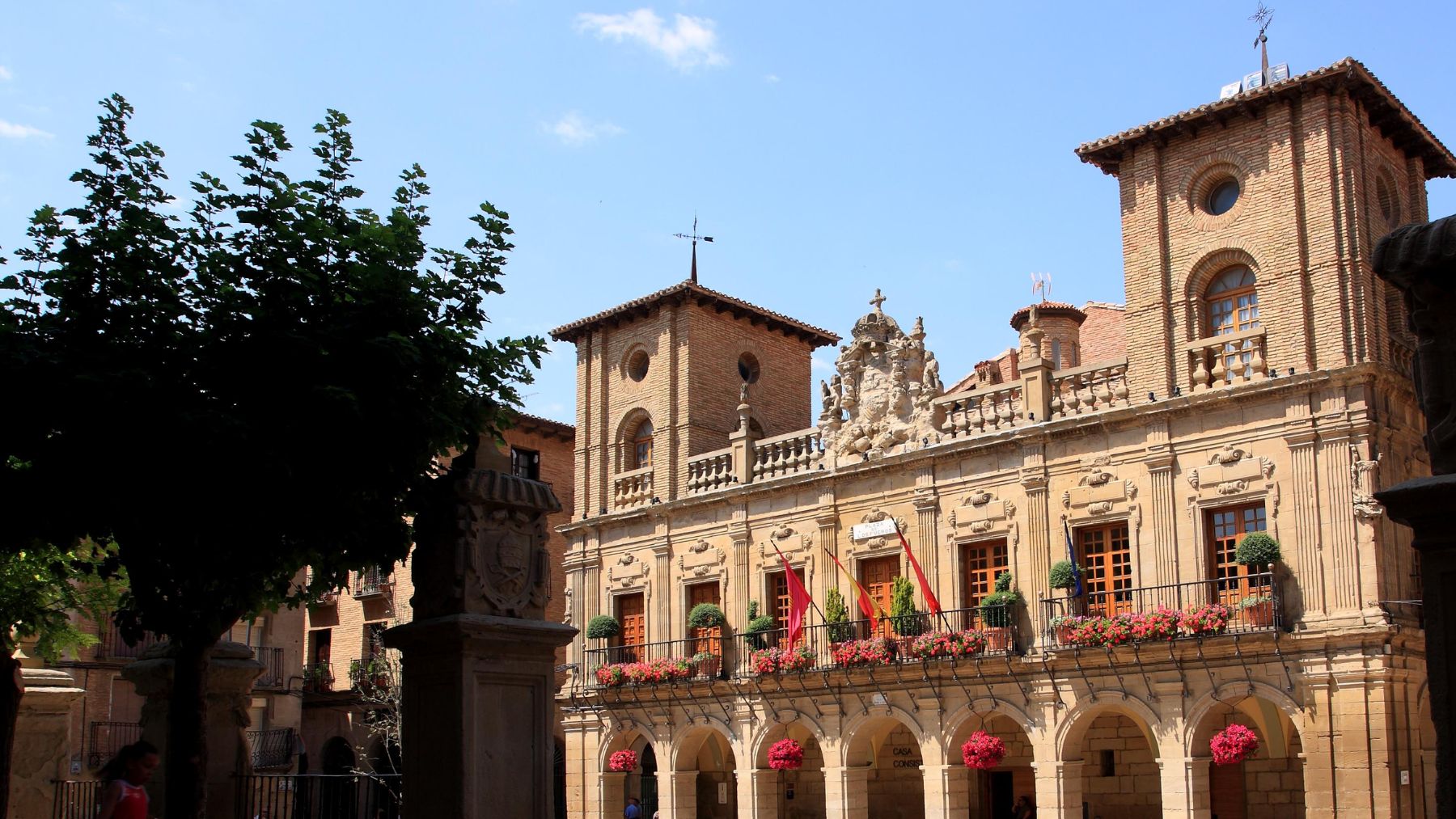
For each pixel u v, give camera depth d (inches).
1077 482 1400.1
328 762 2074.3
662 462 1824.6
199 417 524.1
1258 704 1289.4
